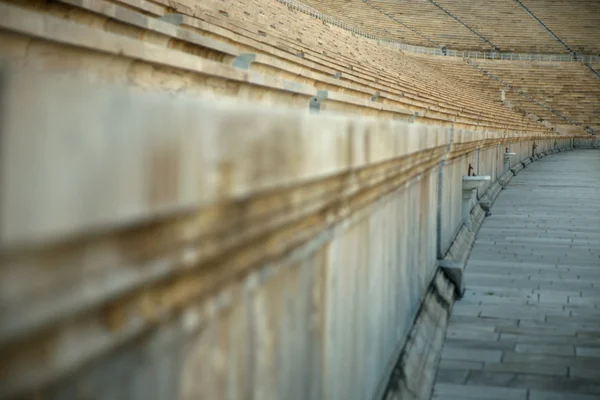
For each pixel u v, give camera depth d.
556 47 54.62
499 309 7.03
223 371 1.63
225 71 6.53
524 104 51.69
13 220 0.75
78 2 5.39
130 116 0.99
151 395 1.28
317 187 2.17
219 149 1.29
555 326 6.41
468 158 11.63
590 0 55.69
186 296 1.39
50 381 0.96
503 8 56.16
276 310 2.03
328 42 26.14
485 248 10.36
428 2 55.97
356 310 3.24
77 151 0.86
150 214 1.05
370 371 3.63
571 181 20.09
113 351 1.14
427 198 6.40
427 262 6.49
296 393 2.27
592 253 9.90
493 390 4.83
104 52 4.61
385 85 21.52
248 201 1.52
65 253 0.91
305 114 1.89
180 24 8.56
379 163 3.16
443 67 53.84
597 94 52.00
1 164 0.73
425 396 4.55
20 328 0.84
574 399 4.68
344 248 2.96
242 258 1.67
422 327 5.51
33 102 0.78
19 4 4.85
